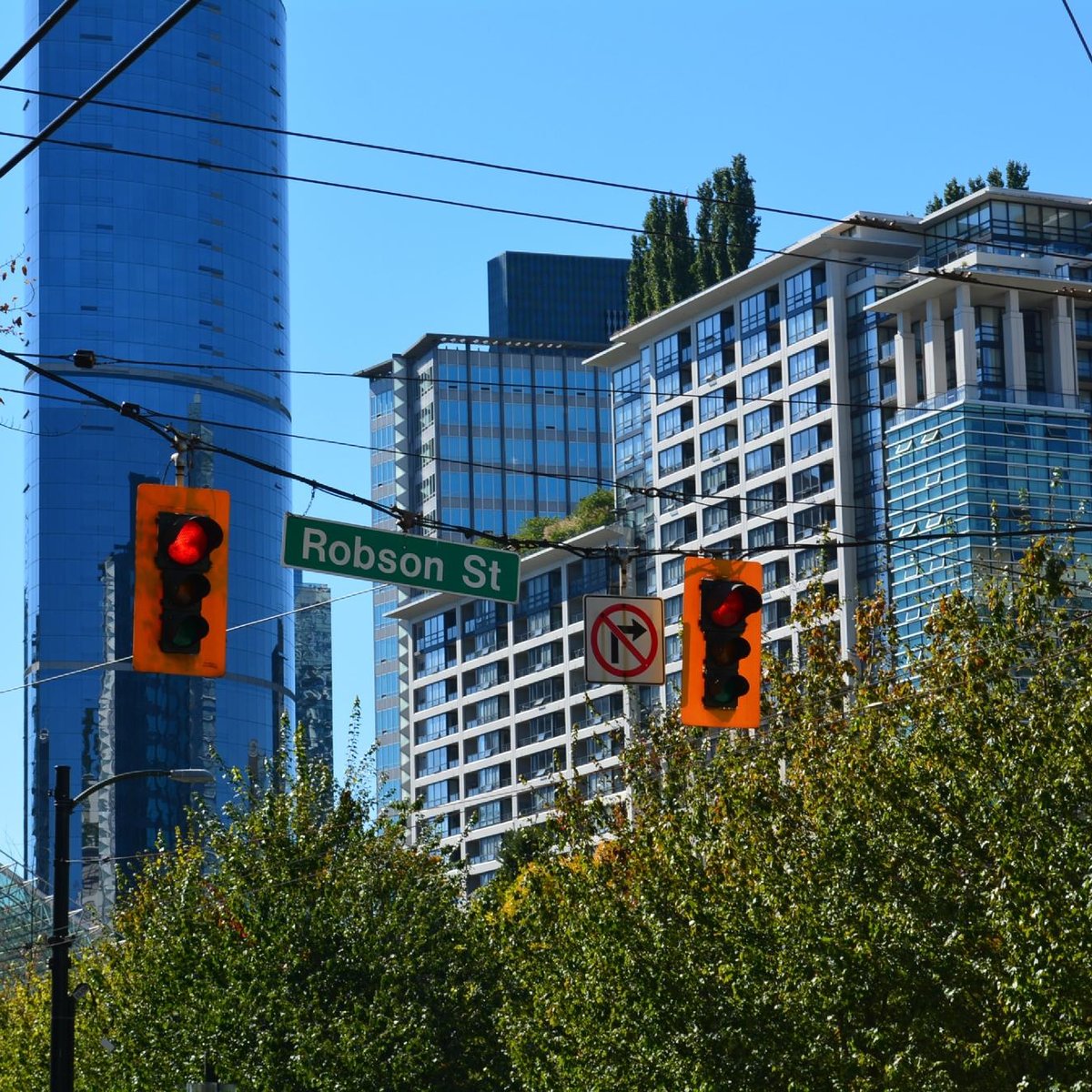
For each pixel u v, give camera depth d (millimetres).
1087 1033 31859
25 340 39188
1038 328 171125
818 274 184125
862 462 177500
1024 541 156500
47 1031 70812
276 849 59938
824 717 45406
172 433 27219
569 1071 46500
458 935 58844
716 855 43688
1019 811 34219
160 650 24797
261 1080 54219
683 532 198375
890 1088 35938
